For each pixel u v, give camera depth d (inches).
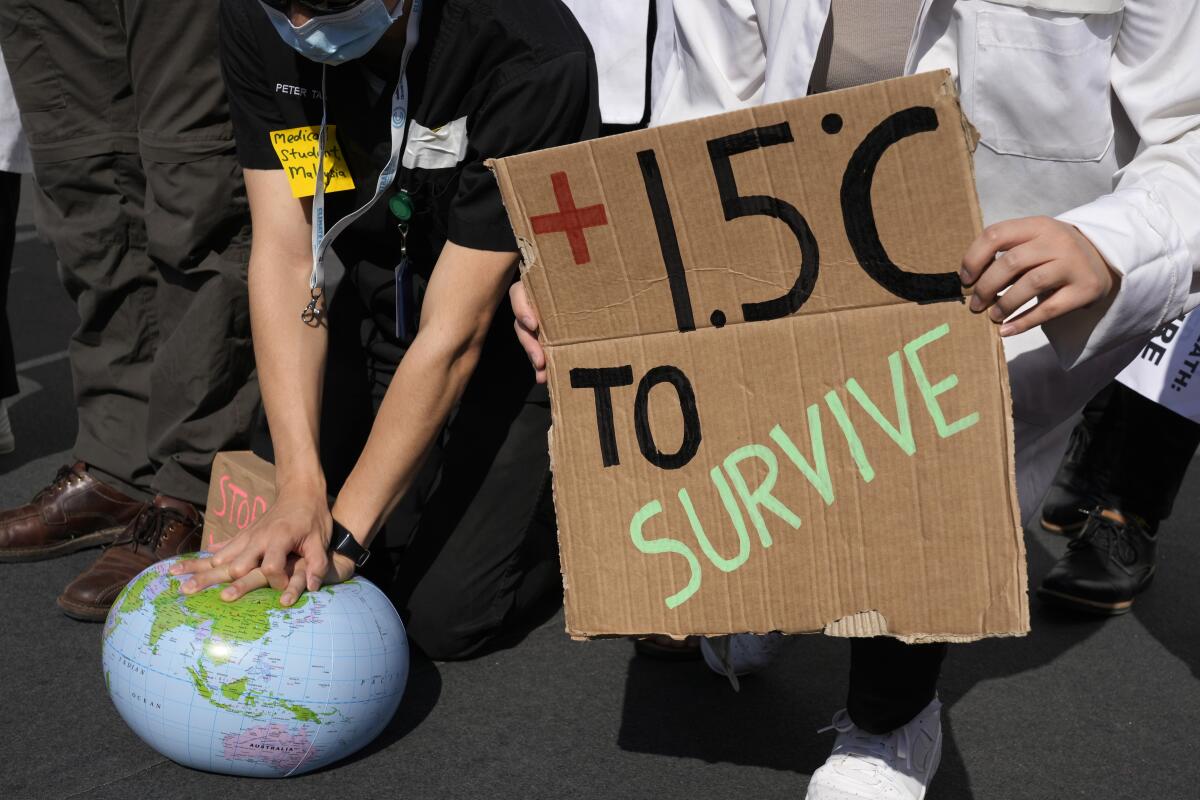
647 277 54.4
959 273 49.9
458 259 70.4
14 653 83.4
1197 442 94.2
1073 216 50.4
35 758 70.8
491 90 70.1
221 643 64.7
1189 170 54.0
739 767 72.3
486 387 82.6
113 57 93.5
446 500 82.4
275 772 67.7
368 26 64.6
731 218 52.3
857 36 62.7
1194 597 99.6
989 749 75.8
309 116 74.3
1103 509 97.7
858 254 51.1
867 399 52.2
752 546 55.1
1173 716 80.7
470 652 84.5
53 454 122.3
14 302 181.3
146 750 71.9
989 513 50.9
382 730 72.1
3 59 107.1
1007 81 59.4
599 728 76.3
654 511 56.4
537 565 86.8
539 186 54.2
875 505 52.7
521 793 68.7
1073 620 95.2
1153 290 50.8
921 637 52.7
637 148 52.3
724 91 69.4
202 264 91.8
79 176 95.4
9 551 97.3
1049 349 63.1
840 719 67.9
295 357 75.5
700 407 55.1
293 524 68.9
